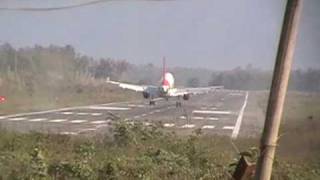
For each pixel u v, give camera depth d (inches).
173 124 4771.2
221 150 2662.4
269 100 706.2
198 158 2357.3
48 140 2851.9
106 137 2989.7
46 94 7815.0
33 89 7810.0
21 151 2431.1
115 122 3105.3
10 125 4552.2
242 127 4857.3
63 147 2659.9
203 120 5580.7
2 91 7293.3
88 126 4719.5
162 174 2062.0
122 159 2177.7
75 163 2033.7
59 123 5064.0
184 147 2615.7
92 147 2608.3
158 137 2928.2
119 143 2829.7
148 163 2130.9
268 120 707.4
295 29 683.4
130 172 2017.7
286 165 2084.2
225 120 5610.2
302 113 1507.1
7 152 2319.1
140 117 5743.1
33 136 2947.8
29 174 1946.4
